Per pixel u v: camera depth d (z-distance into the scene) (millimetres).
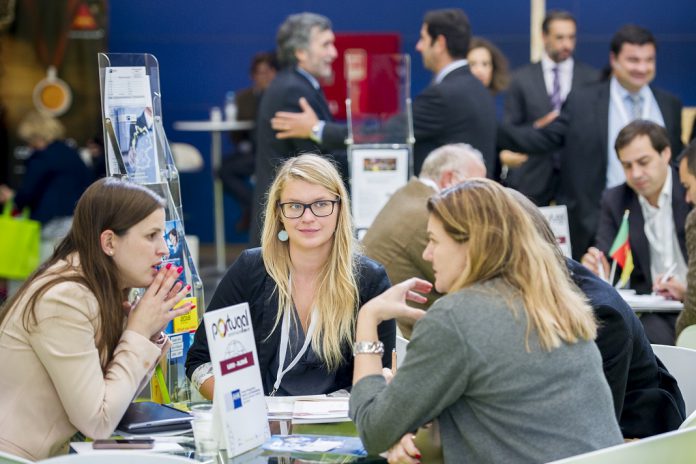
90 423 3842
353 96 7836
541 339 3387
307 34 8992
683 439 3365
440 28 8727
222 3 16719
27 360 3938
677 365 4848
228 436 3592
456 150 6523
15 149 16141
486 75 10945
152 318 4105
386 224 6324
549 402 3367
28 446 3924
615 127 9172
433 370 3383
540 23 13656
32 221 11281
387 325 4613
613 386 4375
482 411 3410
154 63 4824
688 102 15922
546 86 10906
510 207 3508
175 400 4707
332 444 3729
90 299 3963
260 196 9047
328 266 4574
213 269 14844
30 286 4016
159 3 16719
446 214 3525
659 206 7129
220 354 3625
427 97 8656
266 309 4590
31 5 16125
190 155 15703
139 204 4051
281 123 8633
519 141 9391
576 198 9312
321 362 4547
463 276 3498
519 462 3361
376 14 16484
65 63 16234
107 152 4734
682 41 15836
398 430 3438
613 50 9141
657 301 6578
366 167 7809
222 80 16828
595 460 3213
